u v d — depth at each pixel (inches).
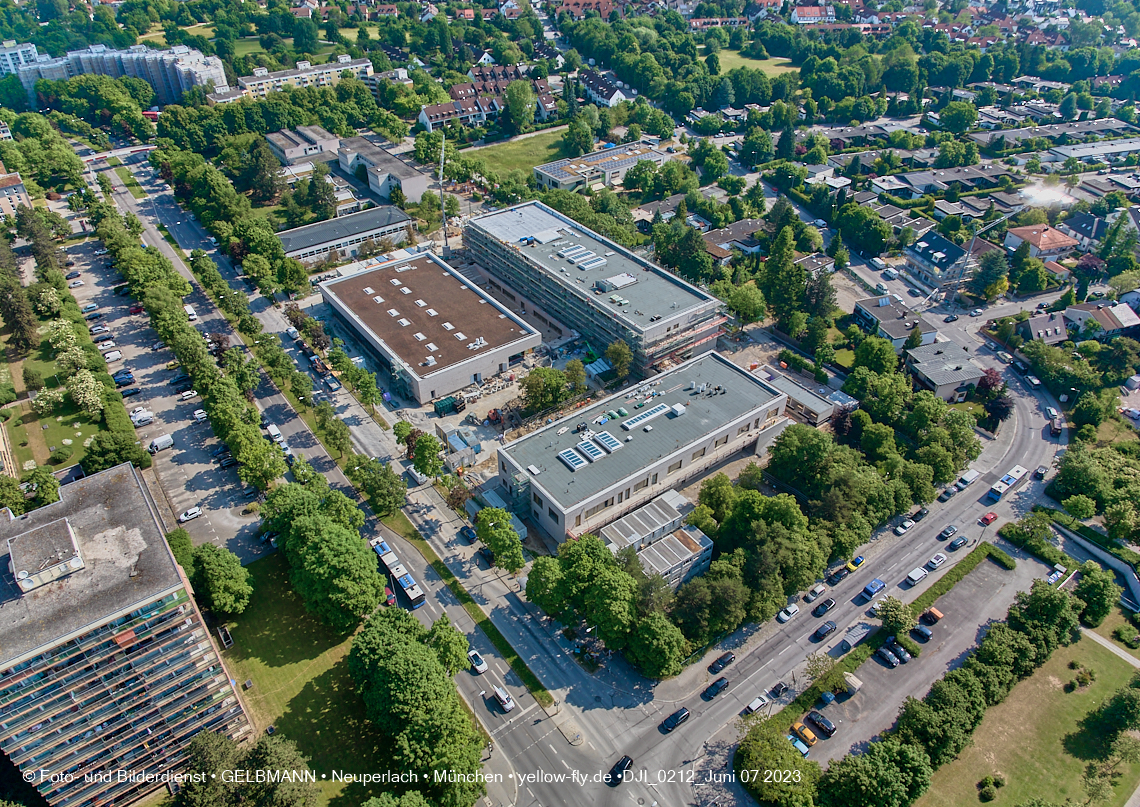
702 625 6304.1
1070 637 6683.1
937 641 6658.5
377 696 5556.1
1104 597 6791.3
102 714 5002.5
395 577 7076.8
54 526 5147.6
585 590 6451.8
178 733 5477.4
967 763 5748.0
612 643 6279.5
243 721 5777.6
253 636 6574.8
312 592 6417.3
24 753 4798.2
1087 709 6161.4
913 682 6318.9
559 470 7583.7
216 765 5093.5
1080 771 5718.5
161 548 5191.9
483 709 6043.3
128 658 4886.8
